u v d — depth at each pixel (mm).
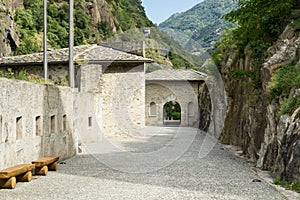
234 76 15750
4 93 8023
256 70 13570
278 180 8422
